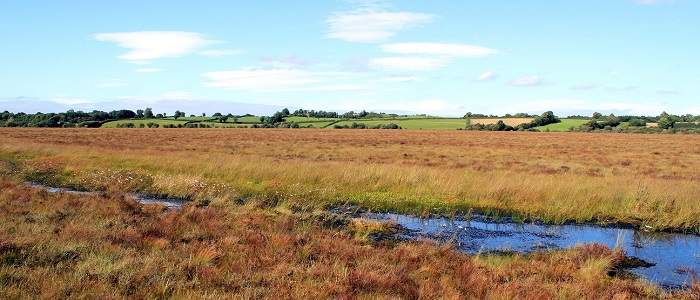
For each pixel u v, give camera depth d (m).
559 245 14.21
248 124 155.00
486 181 21.55
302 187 20.92
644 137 89.06
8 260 9.17
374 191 20.77
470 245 14.01
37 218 12.96
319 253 11.13
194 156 31.83
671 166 35.34
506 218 17.52
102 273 8.66
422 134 95.12
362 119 184.75
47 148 36.94
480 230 15.84
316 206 18.06
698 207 17.48
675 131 119.00
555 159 40.47
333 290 8.55
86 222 12.82
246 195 20.17
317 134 89.50
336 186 21.38
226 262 9.94
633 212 17.53
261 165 25.31
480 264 11.00
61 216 13.57
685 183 22.61
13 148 36.72
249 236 12.06
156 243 10.90
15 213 13.55
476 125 136.12
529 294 8.84
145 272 8.79
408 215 17.83
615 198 18.84
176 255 10.06
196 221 14.03
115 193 18.92
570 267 10.99
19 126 132.25
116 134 79.19
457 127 144.00
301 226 14.42
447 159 38.62
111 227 12.50
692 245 14.41
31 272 8.46
